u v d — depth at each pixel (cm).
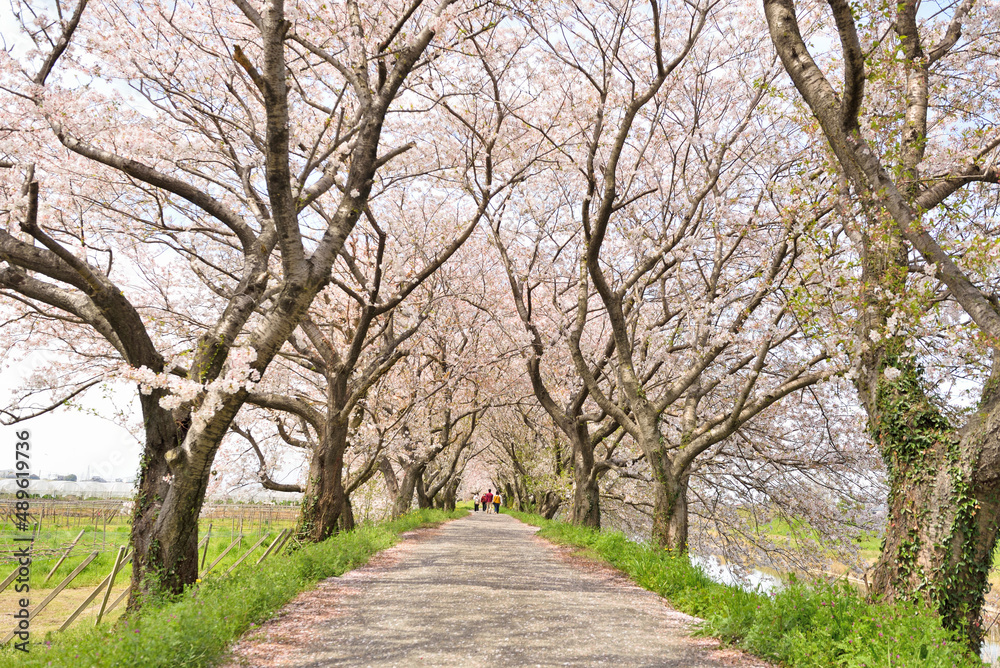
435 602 872
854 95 720
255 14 884
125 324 843
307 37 1004
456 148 1548
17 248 812
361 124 1077
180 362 842
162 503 846
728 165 1434
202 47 1109
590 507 1817
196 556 854
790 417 1689
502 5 1117
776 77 1317
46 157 1029
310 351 1476
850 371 852
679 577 953
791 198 1073
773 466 1711
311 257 874
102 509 3133
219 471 1802
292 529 1567
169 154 1127
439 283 1791
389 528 1847
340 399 1415
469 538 1888
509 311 2145
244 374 783
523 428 3069
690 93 1466
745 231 1171
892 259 795
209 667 571
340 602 870
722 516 1914
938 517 700
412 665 585
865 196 771
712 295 1280
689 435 1330
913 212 786
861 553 1650
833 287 870
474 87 1393
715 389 1672
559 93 1524
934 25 1041
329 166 1078
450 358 2102
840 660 543
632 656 617
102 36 998
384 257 1584
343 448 1424
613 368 1712
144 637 546
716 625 699
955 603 682
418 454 2423
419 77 1271
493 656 614
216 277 1538
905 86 915
